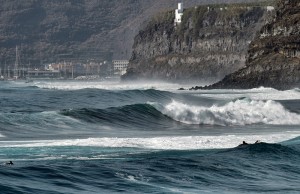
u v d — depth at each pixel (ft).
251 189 324.80
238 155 401.90
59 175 316.81
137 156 405.59
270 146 429.38
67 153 418.51
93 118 630.33
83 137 528.63
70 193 289.53
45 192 286.46
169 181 326.44
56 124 595.06
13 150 429.79
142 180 322.96
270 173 365.40
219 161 379.35
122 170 338.13
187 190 310.86
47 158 396.57
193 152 427.33
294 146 447.83
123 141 470.80
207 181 334.44
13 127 564.71
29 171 318.04
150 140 479.00
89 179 316.19
